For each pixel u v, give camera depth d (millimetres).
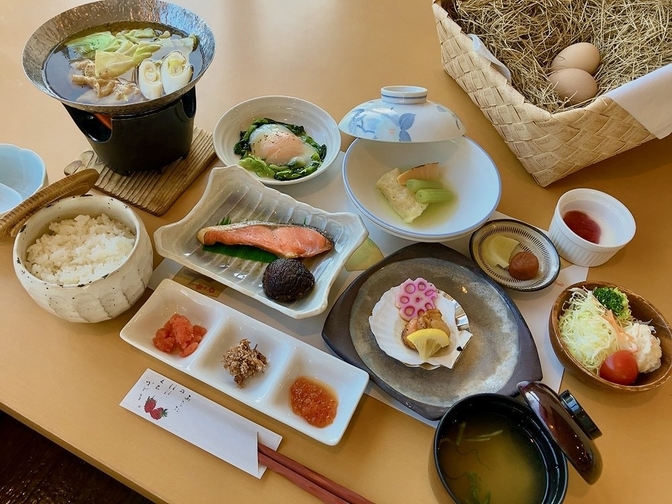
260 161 566
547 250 511
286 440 405
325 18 783
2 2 786
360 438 407
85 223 464
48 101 650
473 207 533
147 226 532
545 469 371
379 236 535
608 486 390
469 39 584
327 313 477
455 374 435
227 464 391
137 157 530
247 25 761
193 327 453
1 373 429
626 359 415
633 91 465
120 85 510
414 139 510
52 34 526
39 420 406
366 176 563
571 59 594
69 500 571
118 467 386
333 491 374
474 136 634
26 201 427
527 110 513
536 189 584
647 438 416
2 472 585
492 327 459
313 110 617
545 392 348
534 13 621
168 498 374
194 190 568
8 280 489
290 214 539
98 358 444
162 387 426
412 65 719
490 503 359
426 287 463
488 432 385
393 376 431
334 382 430
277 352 445
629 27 602
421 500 379
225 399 427
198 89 669
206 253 505
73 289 401
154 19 567
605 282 465
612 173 602
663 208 571
